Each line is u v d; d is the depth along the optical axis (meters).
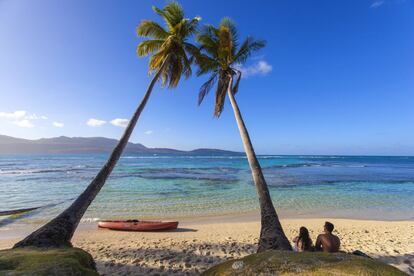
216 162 85.00
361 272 2.90
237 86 14.36
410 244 10.03
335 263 3.18
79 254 4.34
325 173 46.16
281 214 16.12
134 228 12.26
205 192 23.69
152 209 17.08
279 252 3.80
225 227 12.98
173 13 13.09
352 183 31.52
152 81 10.99
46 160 94.69
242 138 10.51
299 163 84.25
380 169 59.78
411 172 50.28
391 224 13.76
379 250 9.12
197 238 11.01
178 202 19.31
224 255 8.66
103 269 7.34
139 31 13.08
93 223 13.67
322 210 17.22
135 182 30.72
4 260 3.70
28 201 19.70
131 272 7.11
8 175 38.16
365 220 14.76
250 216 15.49
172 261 8.01
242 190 24.84
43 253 4.15
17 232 12.16
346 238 10.98
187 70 14.05
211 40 14.10
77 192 23.64
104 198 20.69
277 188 26.75
